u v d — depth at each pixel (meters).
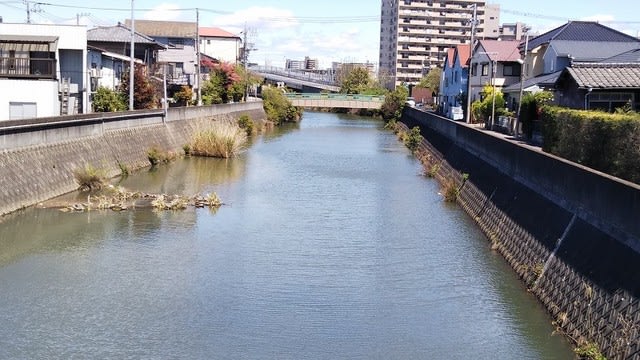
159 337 11.82
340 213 22.77
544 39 45.28
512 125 35.38
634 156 12.87
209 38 98.75
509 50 49.34
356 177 31.62
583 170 13.09
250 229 20.03
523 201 17.56
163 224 20.36
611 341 9.73
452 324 12.60
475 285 14.77
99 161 27.84
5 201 19.98
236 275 15.45
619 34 42.44
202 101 56.25
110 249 17.41
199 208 23.02
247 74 71.31
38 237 18.28
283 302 13.73
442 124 38.75
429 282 15.05
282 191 27.03
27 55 33.09
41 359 10.83
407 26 120.75
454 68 61.09
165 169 32.19
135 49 50.47
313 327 12.45
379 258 17.03
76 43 35.75
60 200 22.75
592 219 12.43
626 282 10.09
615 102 24.73
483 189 22.64
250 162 36.06
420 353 11.36
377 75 131.75
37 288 14.24
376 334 12.16
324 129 63.81
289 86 110.94
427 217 22.34
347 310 13.34
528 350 11.30
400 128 60.47
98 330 12.06
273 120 66.81
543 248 14.46
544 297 13.20
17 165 21.17
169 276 15.27
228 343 11.65
